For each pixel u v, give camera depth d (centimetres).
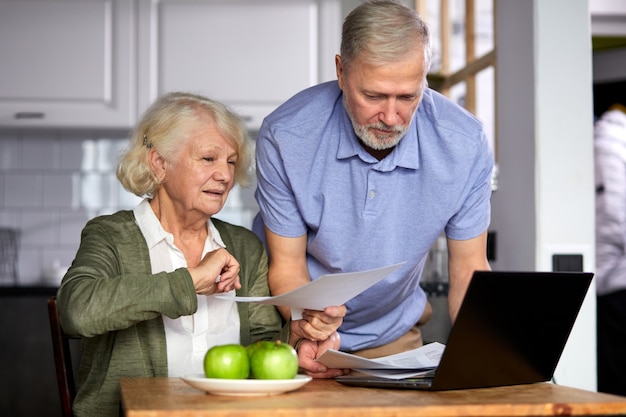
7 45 411
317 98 209
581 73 290
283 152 205
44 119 412
